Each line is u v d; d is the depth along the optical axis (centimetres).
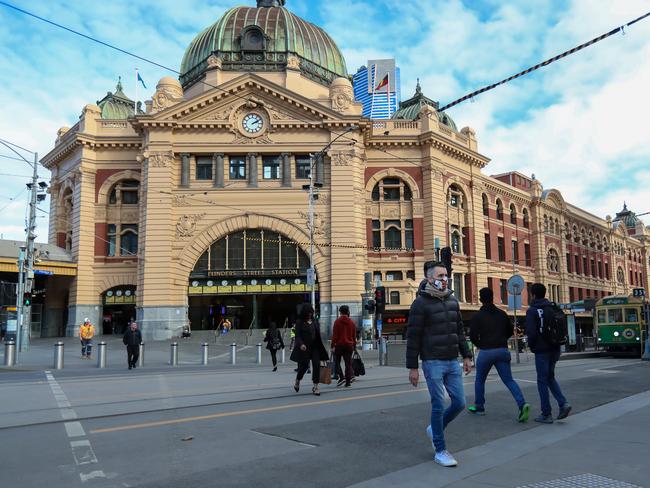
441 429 630
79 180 4512
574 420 884
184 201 4141
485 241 5341
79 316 4322
